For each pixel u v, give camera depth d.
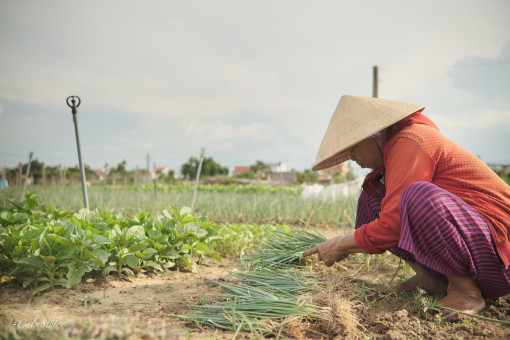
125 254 3.14
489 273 2.13
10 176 17.02
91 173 38.00
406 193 2.14
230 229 4.70
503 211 2.16
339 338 1.99
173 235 3.58
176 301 2.68
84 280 3.01
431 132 2.33
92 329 1.42
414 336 1.93
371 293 2.53
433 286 2.51
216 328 2.16
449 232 2.06
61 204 10.15
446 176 2.26
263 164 41.81
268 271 3.19
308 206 8.12
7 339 1.45
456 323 2.06
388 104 2.47
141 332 1.48
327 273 3.14
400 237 2.16
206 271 3.60
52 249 2.78
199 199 9.52
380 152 2.54
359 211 3.02
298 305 2.28
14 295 2.60
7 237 2.84
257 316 2.20
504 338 1.88
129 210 10.16
